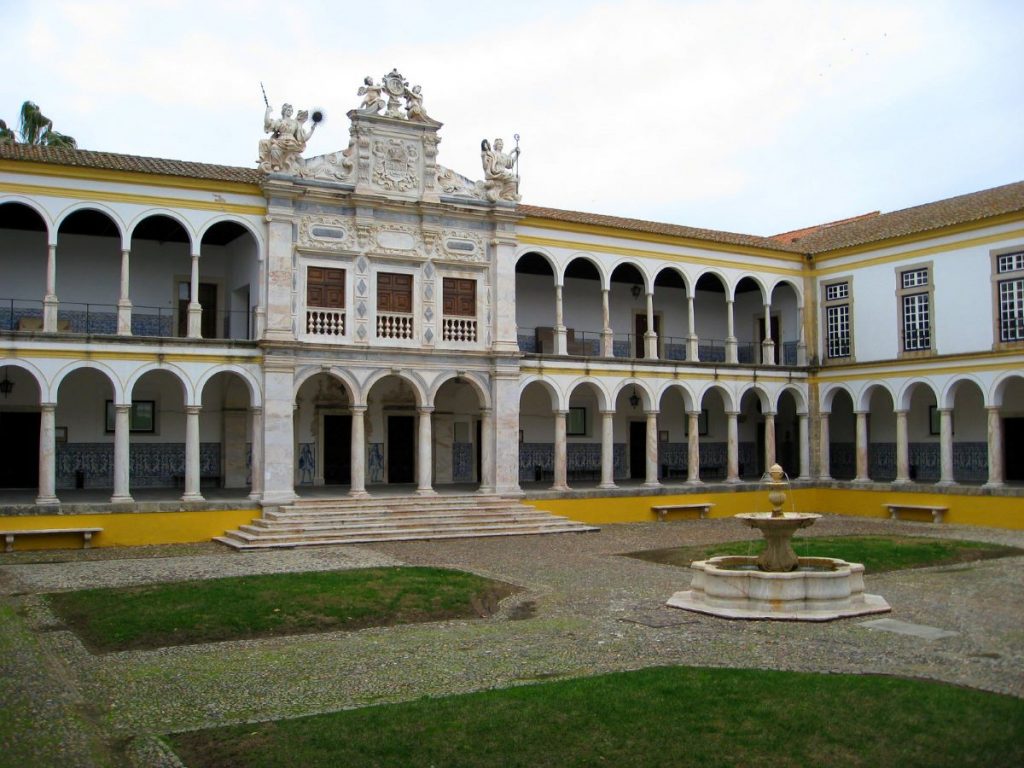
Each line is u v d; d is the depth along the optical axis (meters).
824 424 35.62
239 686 11.01
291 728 9.25
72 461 28.08
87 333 24.16
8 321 27.27
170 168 25.69
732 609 15.03
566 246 31.44
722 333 39.66
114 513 23.80
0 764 8.35
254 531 24.17
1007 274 29.84
